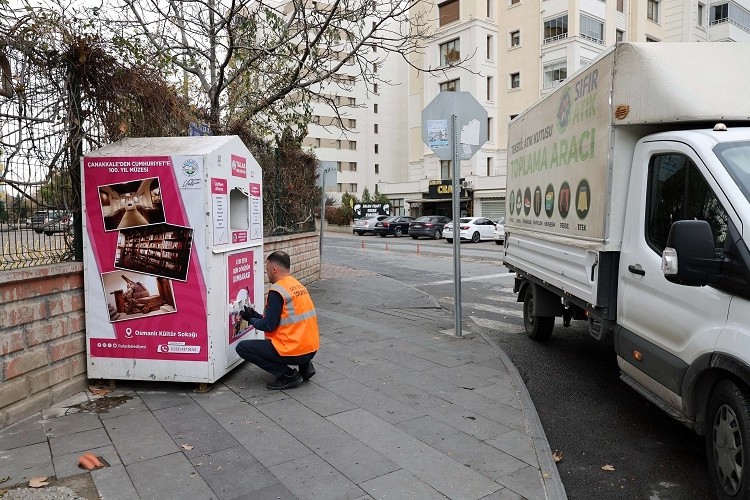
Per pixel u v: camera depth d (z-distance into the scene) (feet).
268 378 18.13
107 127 17.69
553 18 118.11
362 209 145.38
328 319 28.78
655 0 129.90
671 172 12.93
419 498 10.85
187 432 13.74
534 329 25.40
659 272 12.90
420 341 23.97
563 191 18.95
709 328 11.00
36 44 15.10
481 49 125.90
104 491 10.86
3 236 14.07
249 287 19.17
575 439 14.82
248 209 19.11
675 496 11.77
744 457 10.03
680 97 12.80
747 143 11.63
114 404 15.55
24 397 14.38
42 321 14.93
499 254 75.05
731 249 10.39
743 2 135.44
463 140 25.08
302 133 37.55
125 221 16.15
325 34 30.01
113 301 16.35
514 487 11.35
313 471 11.86
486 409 15.78
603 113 15.21
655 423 15.93
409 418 14.99
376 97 210.18
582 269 16.99
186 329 16.28
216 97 30.22
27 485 11.03
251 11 32.12
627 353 14.44
